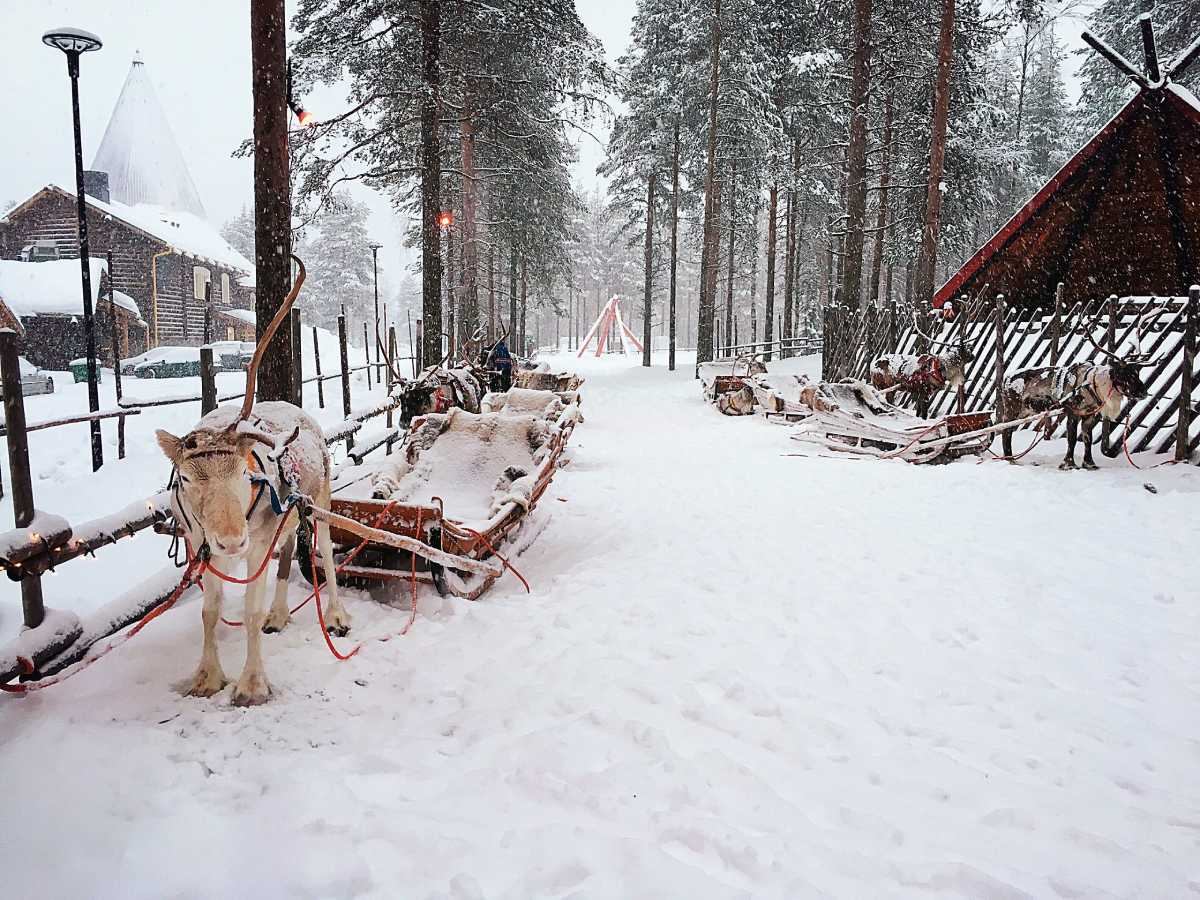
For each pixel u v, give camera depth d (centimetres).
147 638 466
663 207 3900
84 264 1055
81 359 2786
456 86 1934
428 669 453
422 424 779
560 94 2081
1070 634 487
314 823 296
